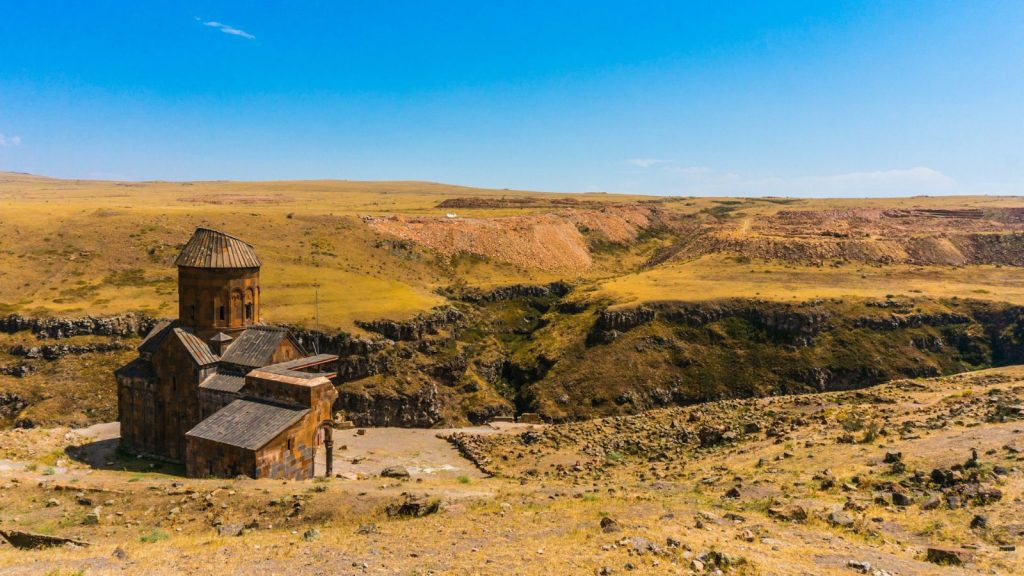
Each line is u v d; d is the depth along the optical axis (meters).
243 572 15.91
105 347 63.09
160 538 20.72
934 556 15.26
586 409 66.25
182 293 41.34
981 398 34.44
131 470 37.03
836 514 18.89
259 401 35.34
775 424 37.66
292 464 32.59
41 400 55.97
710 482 25.94
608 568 14.91
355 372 64.00
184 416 39.38
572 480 32.00
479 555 16.47
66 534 21.59
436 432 53.69
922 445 25.64
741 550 16.16
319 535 19.91
